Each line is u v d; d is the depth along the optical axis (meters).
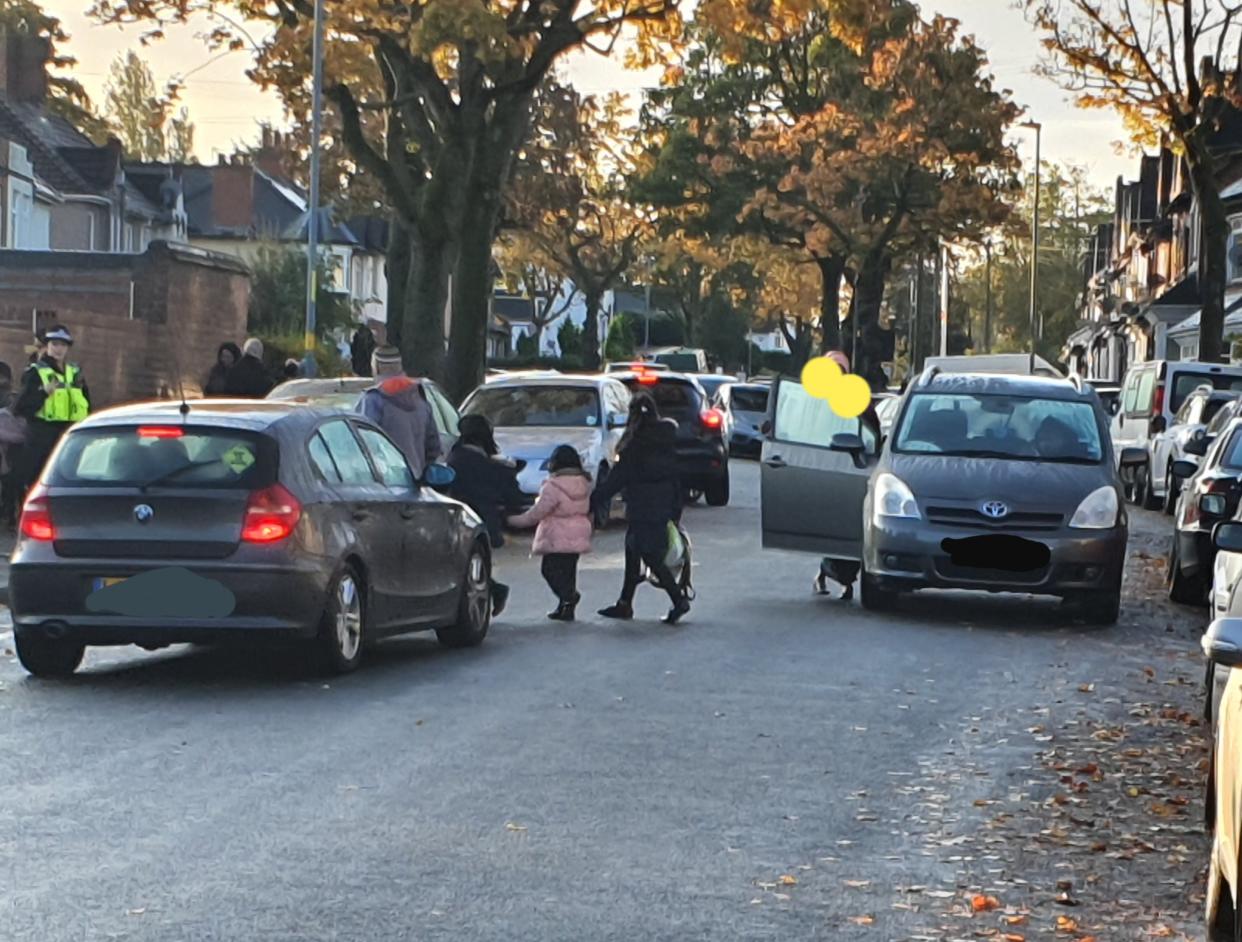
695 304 111.31
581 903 7.07
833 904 7.18
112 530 11.81
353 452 13.06
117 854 7.68
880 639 15.17
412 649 14.16
